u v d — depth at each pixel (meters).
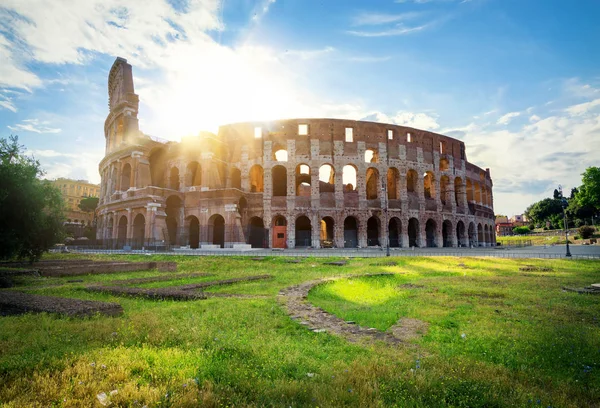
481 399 5.71
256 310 12.24
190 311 12.13
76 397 5.80
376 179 66.94
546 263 32.50
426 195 74.38
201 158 61.31
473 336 9.67
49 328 9.65
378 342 8.92
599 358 7.98
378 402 5.43
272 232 60.53
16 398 5.64
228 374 6.58
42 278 23.59
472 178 79.12
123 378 6.39
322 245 66.38
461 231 73.31
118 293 16.86
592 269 28.05
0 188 21.92
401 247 63.56
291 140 63.38
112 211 65.62
